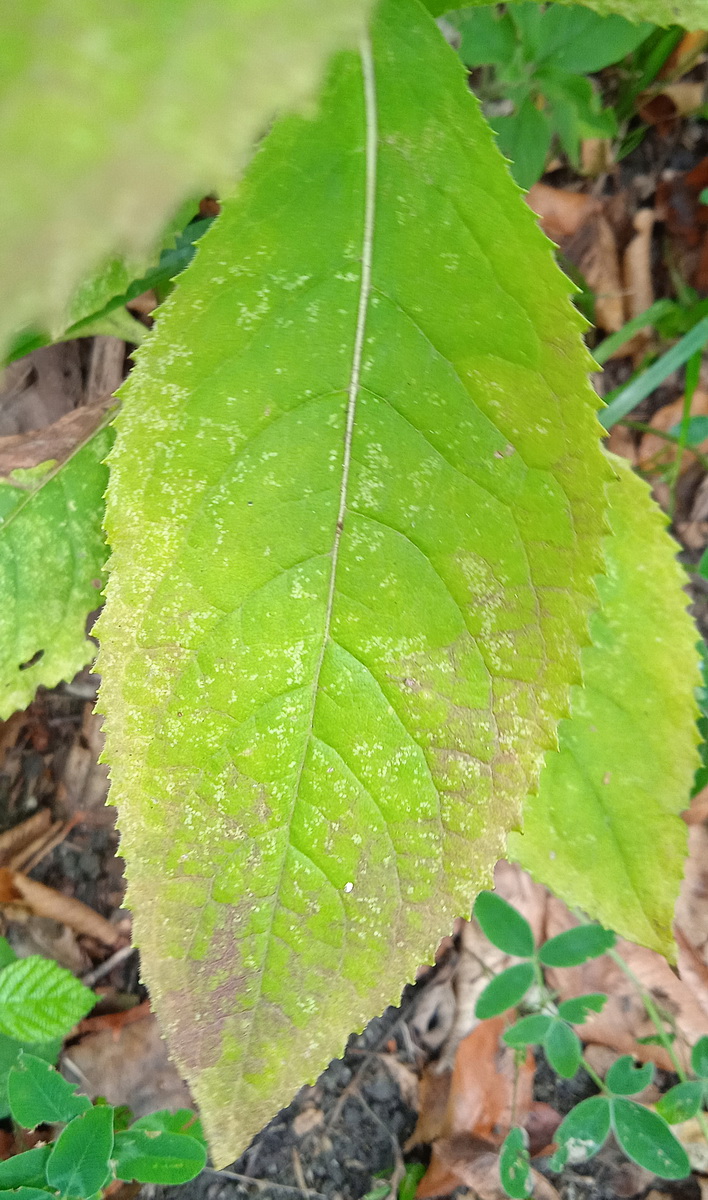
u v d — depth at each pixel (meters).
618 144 0.35
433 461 0.16
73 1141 0.21
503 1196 0.29
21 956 0.29
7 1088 0.24
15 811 0.30
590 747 0.22
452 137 0.15
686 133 0.36
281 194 0.15
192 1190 0.29
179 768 0.16
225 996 0.17
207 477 0.16
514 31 0.28
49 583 0.22
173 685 0.16
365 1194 0.29
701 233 0.36
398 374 0.16
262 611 0.16
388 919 0.17
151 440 0.16
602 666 0.22
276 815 0.17
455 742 0.17
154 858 0.17
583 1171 0.30
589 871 0.22
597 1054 0.31
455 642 0.17
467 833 0.17
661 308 0.33
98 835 0.30
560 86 0.29
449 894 0.17
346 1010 0.17
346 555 0.16
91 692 0.30
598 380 0.36
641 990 0.30
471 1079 0.30
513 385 0.16
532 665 0.17
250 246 0.16
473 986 0.31
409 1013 0.31
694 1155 0.30
